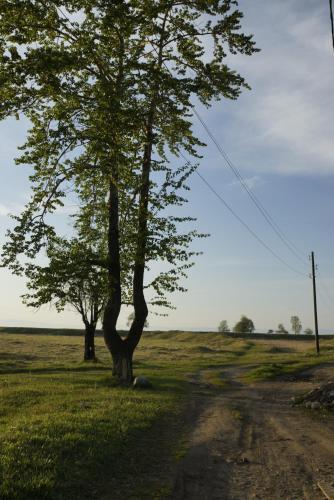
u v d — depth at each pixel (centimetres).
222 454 988
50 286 2128
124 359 2345
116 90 1909
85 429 1016
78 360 4978
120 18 1934
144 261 2362
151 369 3778
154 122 2398
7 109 1834
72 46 2058
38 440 892
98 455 852
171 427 1263
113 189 2398
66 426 1034
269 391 2420
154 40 2294
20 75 1742
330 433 1245
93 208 2552
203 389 2420
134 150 2209
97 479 762
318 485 777
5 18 1867
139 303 2403
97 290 2228
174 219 2347
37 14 1895
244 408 1730
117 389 2061
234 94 2316
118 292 2386
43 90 1872
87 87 1952
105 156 1962
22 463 744
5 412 1380
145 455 938
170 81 1973
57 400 1575
